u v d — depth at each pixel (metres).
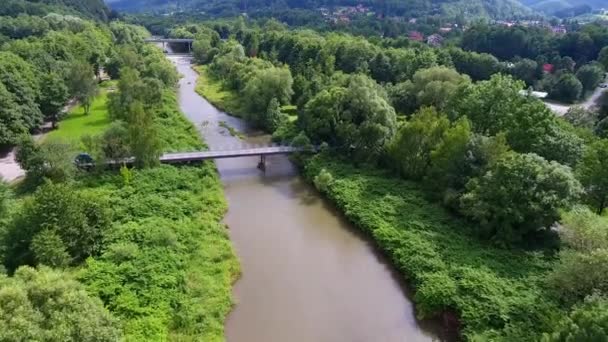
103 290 42.72
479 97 71.12
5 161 76.69
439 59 124.56
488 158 59.91
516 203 52.22
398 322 45.38
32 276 34.34
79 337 30.22
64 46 128.88
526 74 127.75
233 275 51.25
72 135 88.56
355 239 59.88
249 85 107.06
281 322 44.78
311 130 84.88
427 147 68.75
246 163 85.06
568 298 41.78
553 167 52.06
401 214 61.28
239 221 63.88
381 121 77.56
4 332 27.16
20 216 48.03
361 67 122.69
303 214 66.25
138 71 125.12
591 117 86.75
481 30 158.62
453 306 44.91
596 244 42.19
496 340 39.31
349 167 76.81
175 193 65.00
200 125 102.31
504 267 48.88
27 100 88.00
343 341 42.72
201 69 167.50
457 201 59.72
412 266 51.03
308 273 52.72
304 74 117.44
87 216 50.84
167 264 47.69
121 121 81.50
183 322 41.34
